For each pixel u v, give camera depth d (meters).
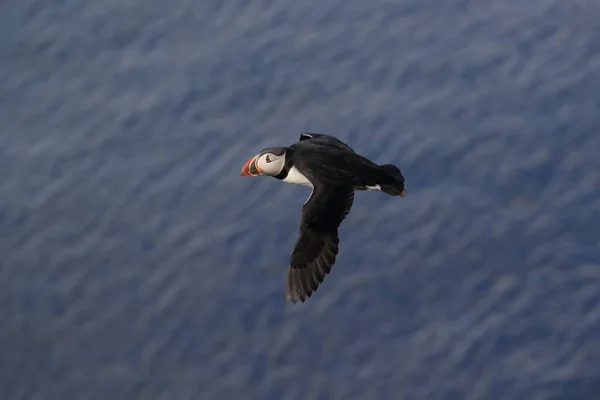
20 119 24.42
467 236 21.16
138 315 20.39
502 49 24.80
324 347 19.47
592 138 22.64
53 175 23.17
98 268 21.31
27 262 21.55
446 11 25.92
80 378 19.55
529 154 22.48
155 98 24.48
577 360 19.06
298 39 25.52
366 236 21.22
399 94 24.02
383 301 20.16
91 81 25.09
